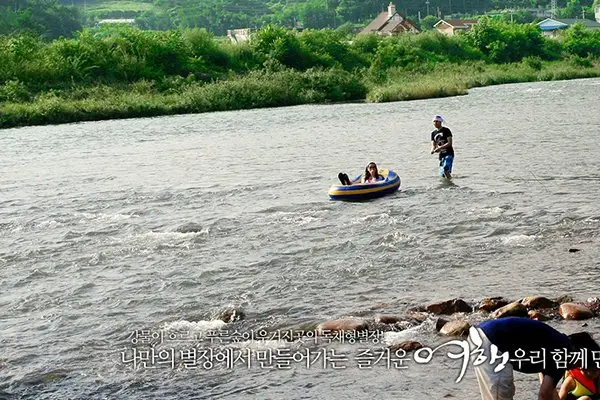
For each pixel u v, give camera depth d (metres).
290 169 26.16
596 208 17.53
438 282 12.66
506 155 26.45
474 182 21.73
